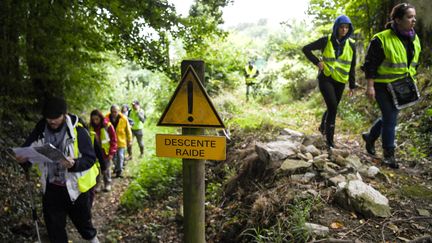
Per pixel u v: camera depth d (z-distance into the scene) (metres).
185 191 2.77
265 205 3.75
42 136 3.31
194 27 5.77
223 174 6.00
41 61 7.18
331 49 4.62
